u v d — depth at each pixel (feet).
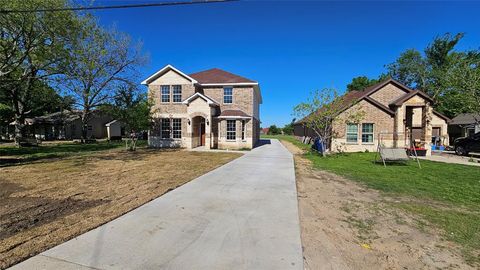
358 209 19.74
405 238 14.71
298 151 67.15
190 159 47.29
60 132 130.00
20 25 40.96
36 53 45.01
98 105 96.48
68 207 18.85
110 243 13.17
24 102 79.41
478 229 16.11
